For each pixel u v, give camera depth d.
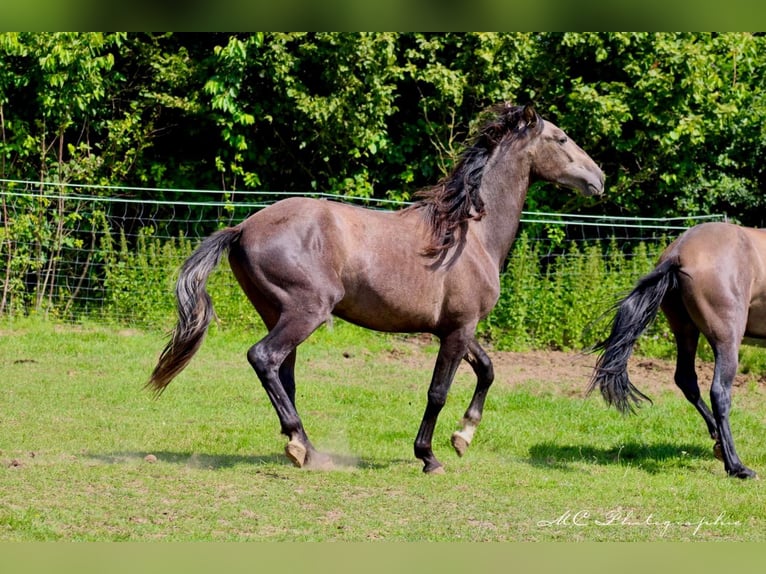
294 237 7.79
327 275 7.79
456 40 18.52
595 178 8.80
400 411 11.16
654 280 8.84
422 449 8.50
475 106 18.88
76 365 12.80
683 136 18.39
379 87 17.73
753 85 19.67
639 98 18.16
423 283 8.12
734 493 8.17
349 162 19.00
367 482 8.05
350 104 17.95
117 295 16.25
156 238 16.83
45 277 16.70
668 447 9.96
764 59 19.33
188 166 19.02
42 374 12.15
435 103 18.41
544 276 17.05
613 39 17.98
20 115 18.11
